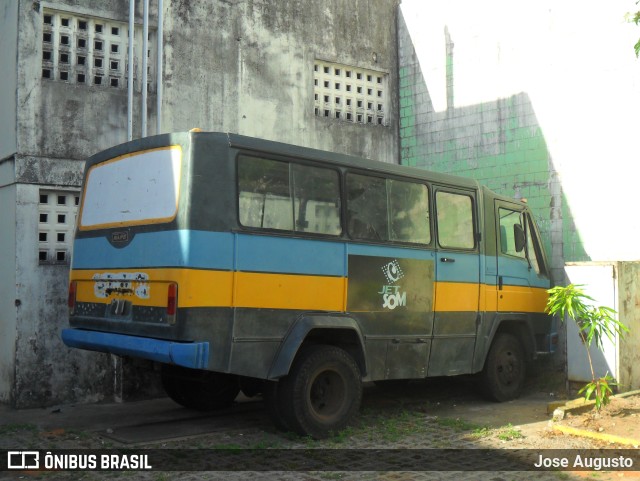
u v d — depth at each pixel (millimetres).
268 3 10625
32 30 8648
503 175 10891
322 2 11297
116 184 6852
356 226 7191
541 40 10484
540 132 10445
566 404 7582
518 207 9289
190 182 6031
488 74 11117
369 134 11820
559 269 10180
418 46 12086
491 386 8648
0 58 9008
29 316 8469
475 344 8367
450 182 8234
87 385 8805
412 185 7812
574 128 10070
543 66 10445
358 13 11820
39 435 6973
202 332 5941
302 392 6613
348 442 6637
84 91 8992
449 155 11594
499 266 8734
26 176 8516
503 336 8875
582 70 10008
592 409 7555
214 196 6129
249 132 10266
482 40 11211
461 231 8312
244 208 6316
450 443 6566
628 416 7246
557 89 10281
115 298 6629
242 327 6203
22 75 8547
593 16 9898
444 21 11719
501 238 8891
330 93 11516
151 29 9641
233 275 6168
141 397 9070
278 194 6594
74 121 8898
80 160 8922
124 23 9445
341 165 7141
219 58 10039
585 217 9922
